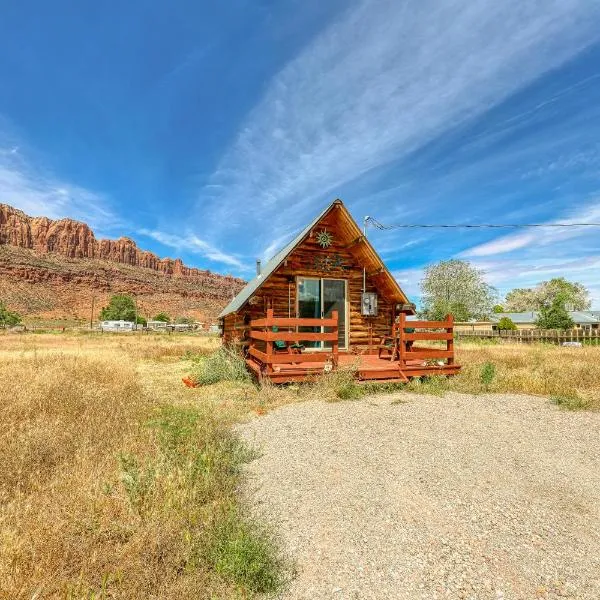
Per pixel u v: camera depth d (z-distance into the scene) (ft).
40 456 15.89
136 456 15.48
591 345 85.92
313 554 10.50
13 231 613.52
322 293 43.47
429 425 21.65
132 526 10.94
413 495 13.62
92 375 35.35
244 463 16.65
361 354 43.98
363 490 14.05
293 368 32.48
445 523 11.87
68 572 9.36
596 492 13.91
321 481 14.84
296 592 9.15
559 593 8.95
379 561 10.14
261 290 41.14
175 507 12.05
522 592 8.96
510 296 276.00
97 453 16.53
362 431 20.62
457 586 9.18
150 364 54.75
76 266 603.67
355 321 44.37
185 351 74.43
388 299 45.88
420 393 29.84
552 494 13.74
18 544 9.80
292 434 20.26
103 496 12.55
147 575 9.15
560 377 34.91
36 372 35.35
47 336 132.67
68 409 23.17
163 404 26.25
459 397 28.60
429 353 34.73
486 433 20.33
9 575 8.90
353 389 28.86
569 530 11.48
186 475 13.83
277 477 15.28
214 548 10.34
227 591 9.06
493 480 14.82
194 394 31.22
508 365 45.03
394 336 39.42
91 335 151.23
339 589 9.18
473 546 10.71
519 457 17.12
